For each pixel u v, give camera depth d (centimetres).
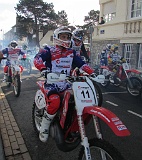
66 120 321
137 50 1141
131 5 1223
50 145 407
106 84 896
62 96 338
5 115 563
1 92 820
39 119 411
